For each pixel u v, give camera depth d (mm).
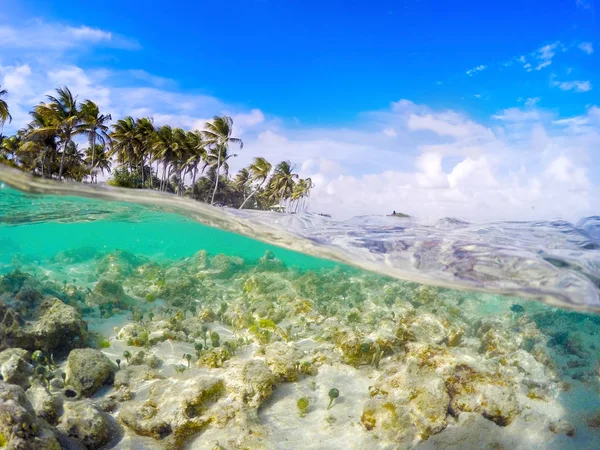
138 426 5137
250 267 16031
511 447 5039
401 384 5648
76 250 19422
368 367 6766
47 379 6270
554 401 6078
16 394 4559
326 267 16453
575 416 5723
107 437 4992
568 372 7074
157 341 7996
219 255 16453
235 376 5883
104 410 5621
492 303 10711
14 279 9875
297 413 5641
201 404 5414
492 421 5465
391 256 9117
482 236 9016
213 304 11008
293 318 9539
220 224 13750
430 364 6059
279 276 13766
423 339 7500
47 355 7258
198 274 14445
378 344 6945
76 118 32438
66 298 9906
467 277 8539
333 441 5105
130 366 6730
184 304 10805
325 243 10023
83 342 7727
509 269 7578
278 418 5508
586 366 7219
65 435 4793
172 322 8852
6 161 9375
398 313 9289
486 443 5020
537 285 7633
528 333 8594
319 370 6754
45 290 9914
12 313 7504
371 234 9711
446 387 5668
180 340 8180
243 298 11234
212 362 6539
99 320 9367
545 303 9203
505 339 8117
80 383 6043
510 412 5465
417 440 4973
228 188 60000
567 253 7289
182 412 5215
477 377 5867
